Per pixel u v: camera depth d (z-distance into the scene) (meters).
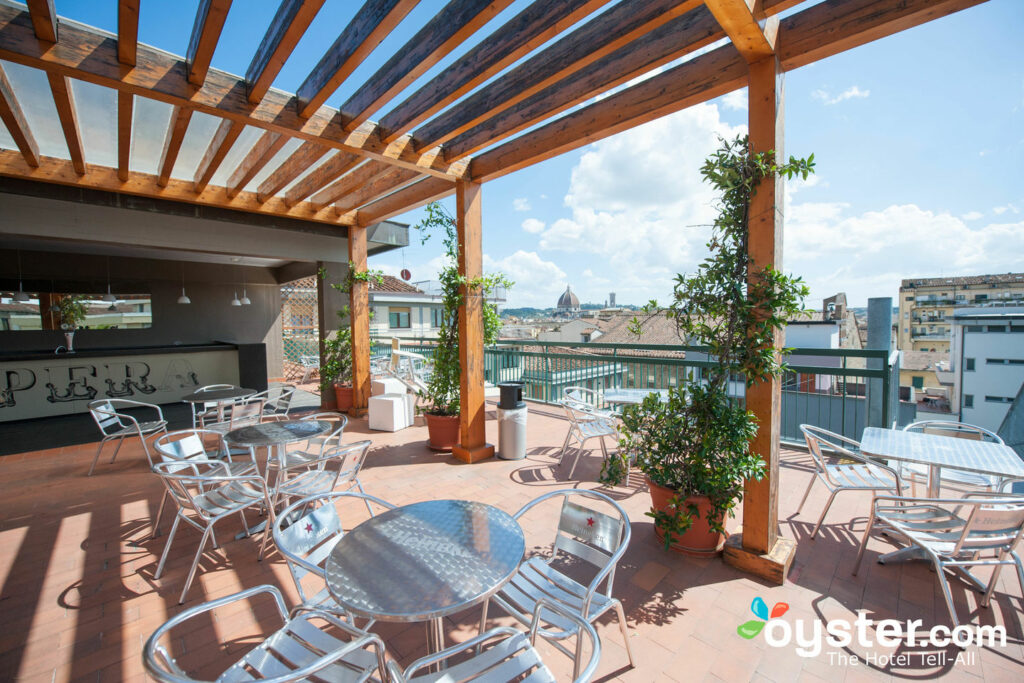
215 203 5.21
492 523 1.86
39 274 8.35
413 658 1.91
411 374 7.11
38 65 2.25
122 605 2.30
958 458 2.46
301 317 13.02
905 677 1.76
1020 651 1.89
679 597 2.30
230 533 3.11
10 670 1.86
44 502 3.67
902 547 2.74
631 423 2.91
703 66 2.63
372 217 6.24
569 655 1.56
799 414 5.44
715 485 2.44
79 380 7.41
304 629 1.59
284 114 3.00
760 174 2.33
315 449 5.00
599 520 1.87
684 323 2.73
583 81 2.88
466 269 4.47
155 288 9.94
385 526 1.84
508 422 4.52
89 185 4.47
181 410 7.79
